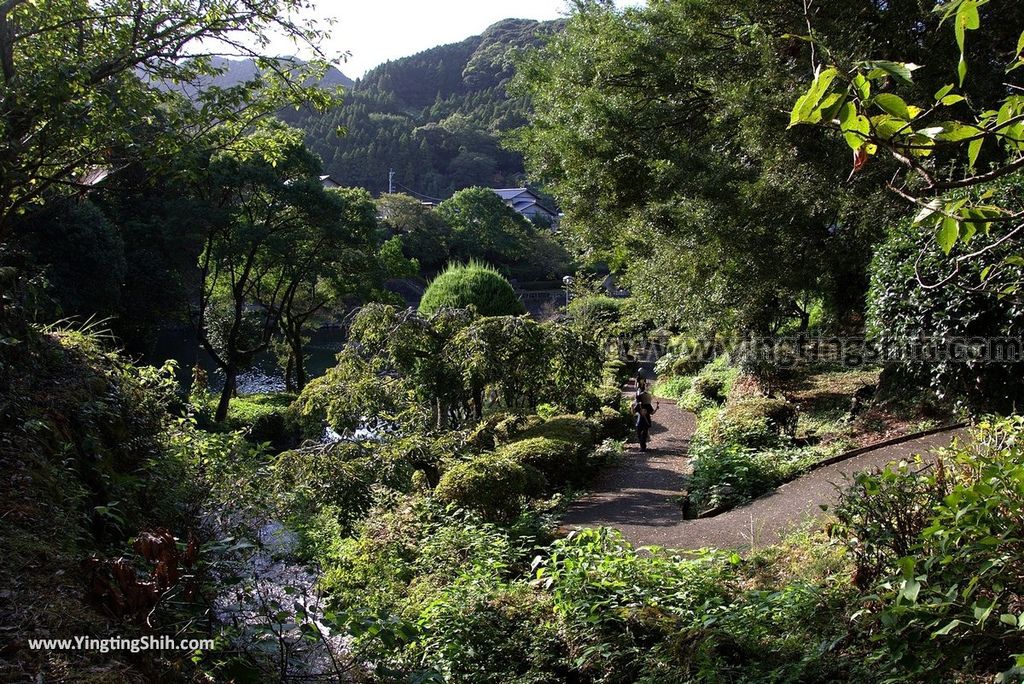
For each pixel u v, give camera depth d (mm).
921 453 8391
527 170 18531
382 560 7832
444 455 9594
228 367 24625
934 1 10047
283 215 25062
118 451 5504
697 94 15047
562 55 16266
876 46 11055
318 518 8117
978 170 8391
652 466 12000
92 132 6727
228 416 21703
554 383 11914
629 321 22781
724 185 13039
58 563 3713
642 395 13234
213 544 3799
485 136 102125
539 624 6012
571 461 11000
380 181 88625
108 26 7199
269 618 3562
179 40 7246
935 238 2203
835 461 9117
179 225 22547
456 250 58031
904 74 1702
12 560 3578
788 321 17578
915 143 1920
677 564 6406
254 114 8016
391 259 30750
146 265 23344
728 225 12578
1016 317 7715
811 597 5242
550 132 16969
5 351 5094
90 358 6141
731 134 14227
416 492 9938
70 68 6441
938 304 8477
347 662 4047
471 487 8750
